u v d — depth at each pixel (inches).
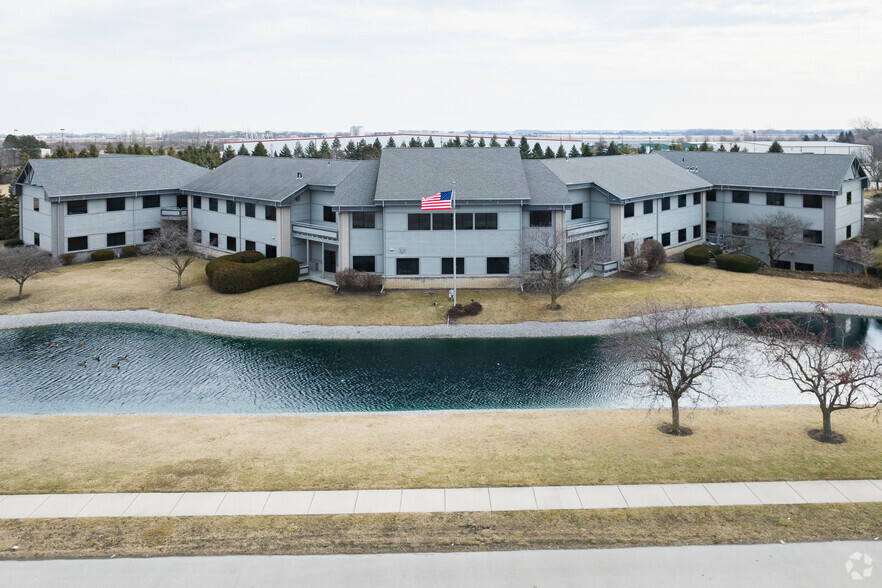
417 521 826.8
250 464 985.5
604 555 757.3
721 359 1209.4
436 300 2033.7
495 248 2146.9
